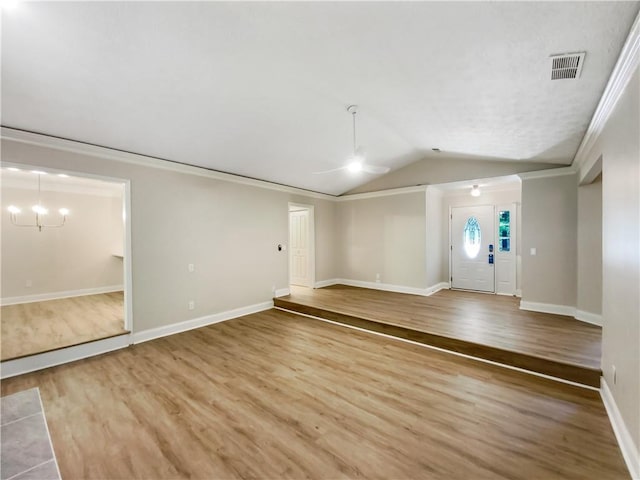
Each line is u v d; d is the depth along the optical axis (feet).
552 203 14.39
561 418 7.12
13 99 8.10
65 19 5.88
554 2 4.72
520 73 6.95
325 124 12.14
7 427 6.93
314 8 5.77
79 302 17.79
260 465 5.74
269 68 8.07
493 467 5.62
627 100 5.93
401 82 8.55
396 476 5.43
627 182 5.98
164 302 13.09
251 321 15.30
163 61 7.43
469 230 20.84
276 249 18.42
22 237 17.89
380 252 20.97
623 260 6.23
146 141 11.26
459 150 14.88
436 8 5.37
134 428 6.86
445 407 7.63
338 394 8.29
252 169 15.55
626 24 4.91
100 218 20.95
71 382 9.03
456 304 16.49
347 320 14.48
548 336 11.19
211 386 8.76
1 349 10.16
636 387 5.41
